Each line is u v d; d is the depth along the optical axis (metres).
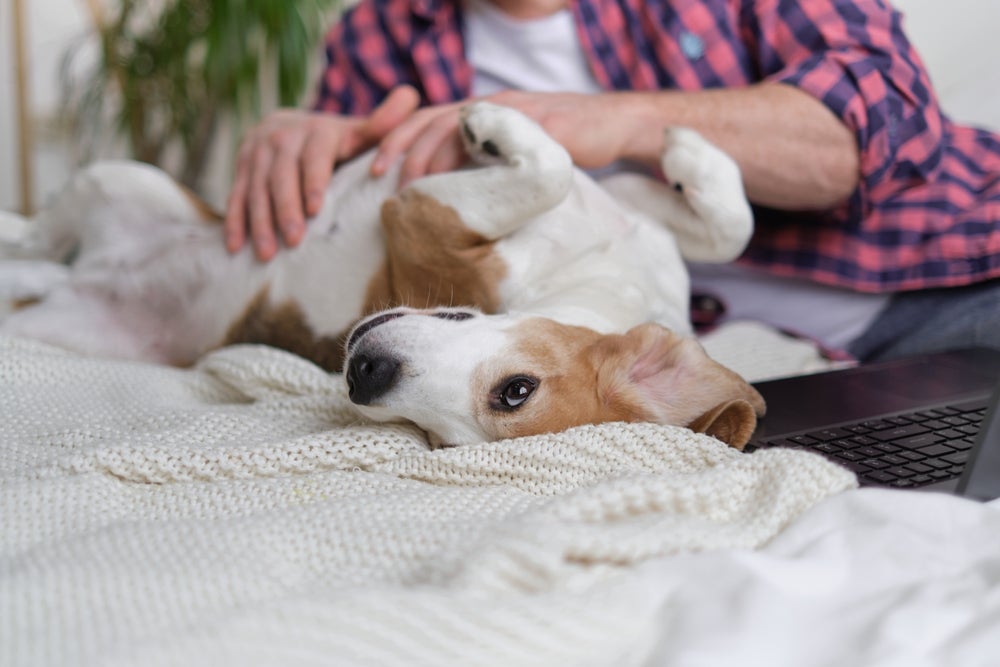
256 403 1.34
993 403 0.93
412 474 1.07
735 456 1.04
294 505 0.97
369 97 2.36
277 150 1.82
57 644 0.68
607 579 0.75
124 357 1.89
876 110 1.79
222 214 1.97
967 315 1.82
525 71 2.16
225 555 0.82
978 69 2.45
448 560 0.79
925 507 0.84
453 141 1.68
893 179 1.91
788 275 2.04
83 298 1.92
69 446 1.17
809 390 1.41
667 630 0.70
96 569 0.79
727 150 1.76
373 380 1.17
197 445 1.12
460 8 2.22
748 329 2.01
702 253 1.74
